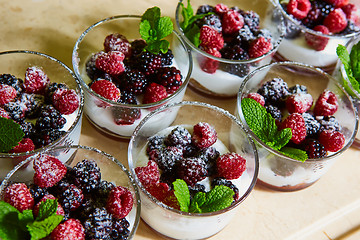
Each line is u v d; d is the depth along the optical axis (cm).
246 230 48
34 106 47
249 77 50
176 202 43
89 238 41
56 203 41
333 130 49
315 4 57
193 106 48
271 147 46
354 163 53
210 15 54
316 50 56
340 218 50
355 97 52
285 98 51
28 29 54
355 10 58
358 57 52
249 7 58
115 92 47
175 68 50
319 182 52
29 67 48
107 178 45
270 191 51
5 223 40
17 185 42
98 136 51
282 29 55
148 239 47
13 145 43
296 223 49
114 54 49
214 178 47
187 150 47
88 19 56
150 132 48
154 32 50
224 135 49
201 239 47
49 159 43
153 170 45
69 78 48
